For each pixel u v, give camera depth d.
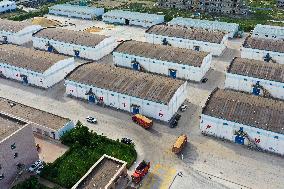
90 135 82.00
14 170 70.19
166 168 74.38
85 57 127.50
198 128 87.38
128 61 119.19
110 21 166.25
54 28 141.38
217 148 80.25
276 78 99.19
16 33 140.75
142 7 190.75
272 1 195.50
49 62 108.50
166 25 144.50
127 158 76.25
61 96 103.12
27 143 71.75
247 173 72.94
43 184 70.25
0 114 75.81
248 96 87.19
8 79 114.06
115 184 67.88
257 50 121.75
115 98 93.94
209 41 127.56
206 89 105.75
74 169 73.31
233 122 79.31
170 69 112.44
